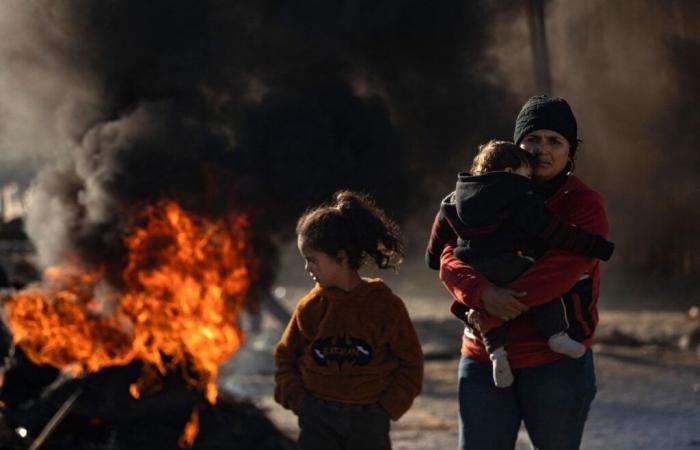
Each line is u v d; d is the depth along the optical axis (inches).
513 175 219.0
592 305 225.6
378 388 231.8
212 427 422.0
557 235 213.8
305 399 234.2
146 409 414.0
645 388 610.2
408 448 459.2
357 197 238.1
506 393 225.6
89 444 403.9
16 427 408.8
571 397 221.0
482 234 222.1
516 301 213.6
